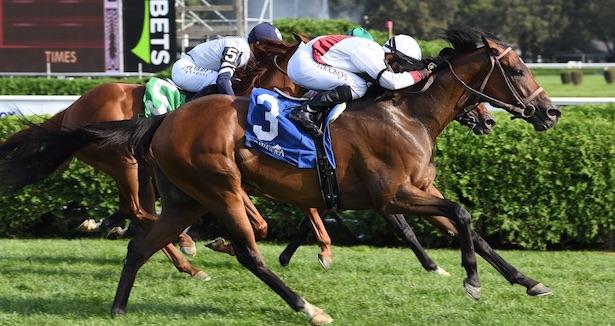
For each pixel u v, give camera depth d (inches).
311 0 2176.4
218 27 1036.5
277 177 269.0
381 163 268.5
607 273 362.6
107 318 276.1
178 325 268.1
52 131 283.3
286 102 272.8
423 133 276.1
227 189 268.7
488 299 310.5
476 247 286.0
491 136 427.5
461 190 427.5
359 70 276.7
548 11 2556.6
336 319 278.2
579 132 427.5
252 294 315.6
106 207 450.3
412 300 307.4
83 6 853.8
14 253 398.0
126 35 866.1
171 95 359.6
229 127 268.7
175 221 280.7
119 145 312.0
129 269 278.4
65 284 329.1
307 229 366.3
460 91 281.1
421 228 434.9
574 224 430.3
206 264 375.9
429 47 857.5
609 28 2610.7
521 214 429.1
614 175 426.0
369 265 375.9
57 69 855.7
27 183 286.0
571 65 1008.2
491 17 2496.3
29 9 848.3
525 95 279.7
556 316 285.0
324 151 267.7
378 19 2310.5
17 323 269.3
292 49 352.8
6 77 893.8
